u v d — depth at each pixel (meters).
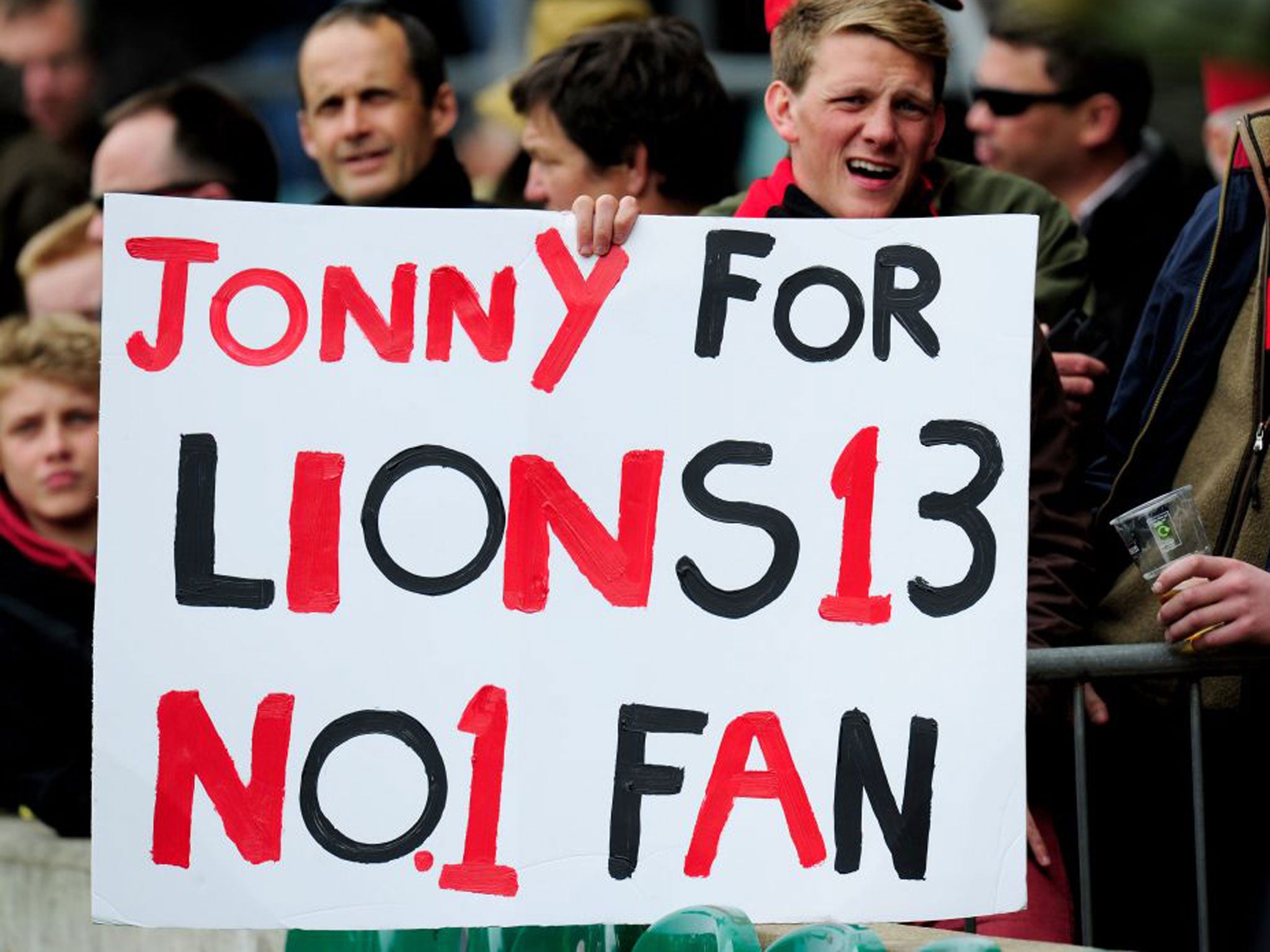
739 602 10.12
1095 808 13.86
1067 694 13.17
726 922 9.62
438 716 9.98
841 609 10.14
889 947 11.87
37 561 17.70
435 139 18.25
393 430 10.14
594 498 10.16
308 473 10.09
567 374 10.22
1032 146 17.41
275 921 9.85
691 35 16.33
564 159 16.12
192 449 10.05
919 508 10.23
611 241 10.29
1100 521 13.59
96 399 18.06
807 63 13.24
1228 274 12.94
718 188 16.33
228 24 22.27
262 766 9.92
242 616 9.99
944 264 10.36
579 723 10.00
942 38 13.19
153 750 9.90
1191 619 11.96
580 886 9.91
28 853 17.45
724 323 10.29
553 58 16.19
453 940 11.31
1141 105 17.25
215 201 10.15
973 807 10.03
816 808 9.99
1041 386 13.12
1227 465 12.80
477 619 10.05
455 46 20.83
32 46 20.80
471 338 10.22
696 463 10.20
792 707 10.06
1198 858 12.36
